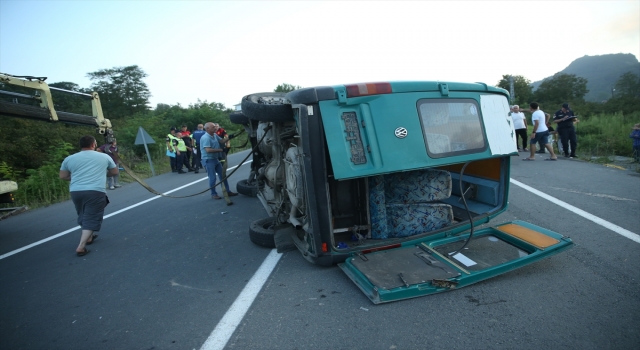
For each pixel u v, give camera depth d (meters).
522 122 13.35
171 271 4.73
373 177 4.30
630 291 3.35
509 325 2.97
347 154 3.67
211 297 3.91
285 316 3.38
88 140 5.80
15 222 8.70
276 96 6.37
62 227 7.61
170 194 10.17
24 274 5.10
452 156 4.03
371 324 3.13
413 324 3.08
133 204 9.20
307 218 4.10
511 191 7.42
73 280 4.73
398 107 3.88
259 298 3.77
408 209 4.38
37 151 17.42
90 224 5.70
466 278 3.46
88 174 5.68
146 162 19.80
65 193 11.88
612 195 6.56
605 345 2.66
